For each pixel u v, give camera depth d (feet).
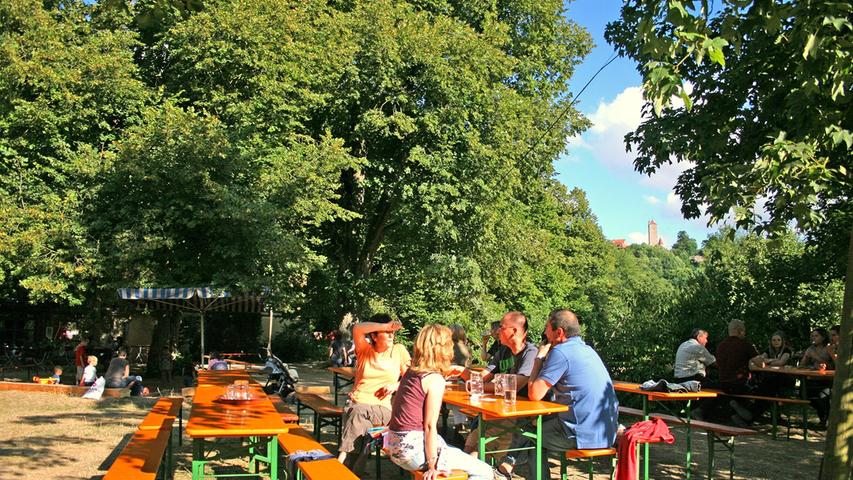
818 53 19.40
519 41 81.56
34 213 48.32
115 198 51.80
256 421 17.17
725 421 35.32
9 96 51.06
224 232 50.85
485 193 67.46
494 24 71.31
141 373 68.80
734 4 16.93
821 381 36.40
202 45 54.65
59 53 51.26
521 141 71.77
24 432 30.09
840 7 17.13
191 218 50.37
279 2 58.03
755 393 36.91
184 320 94.17
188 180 49.34
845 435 17.22
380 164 68.33
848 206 42.04
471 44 67.15
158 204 50.14
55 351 75.05
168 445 21.34
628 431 18.95
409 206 67.62
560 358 18.48
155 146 50.90
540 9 79.97
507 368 23.16
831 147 25.73
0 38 50.96
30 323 79.46
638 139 39.58
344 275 80.64
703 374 33.53
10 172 51.57
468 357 28.76
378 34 63.98
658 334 42.01
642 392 23.63
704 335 33.86
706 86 35.04
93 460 24.40
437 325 15.49
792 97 25.82
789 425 34.12
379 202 76.89
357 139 68.13
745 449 29.17
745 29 17.85
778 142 21.90
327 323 97.04
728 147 34.65
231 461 25.27
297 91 59.00
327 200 60.49
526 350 20.95
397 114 63.82
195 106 59.21
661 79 15.93
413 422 15.06
